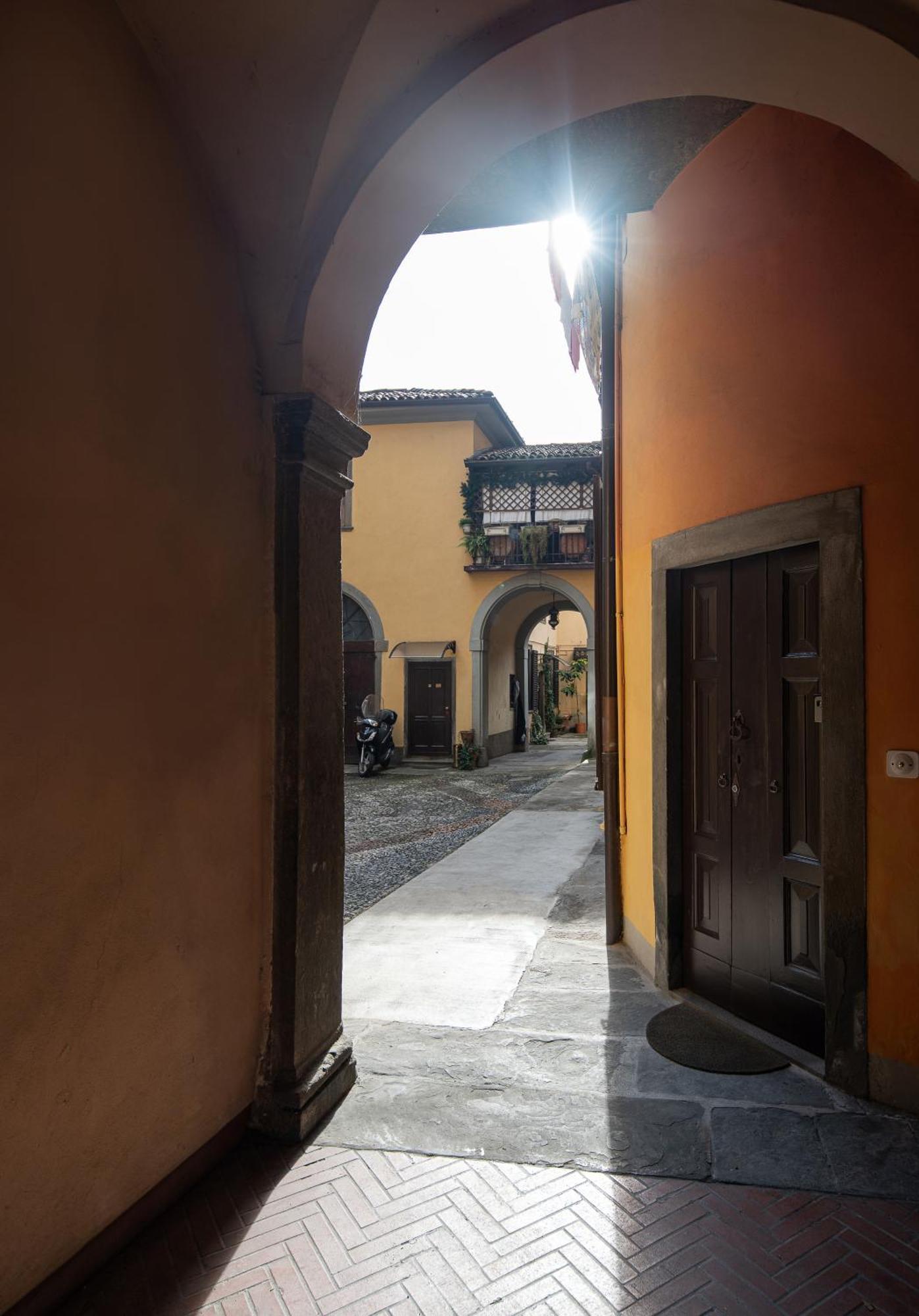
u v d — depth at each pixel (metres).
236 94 2.38
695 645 3.99
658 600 4.15
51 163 1.88
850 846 2.94
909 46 2.32
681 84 2.70
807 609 3.25
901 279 2.80
